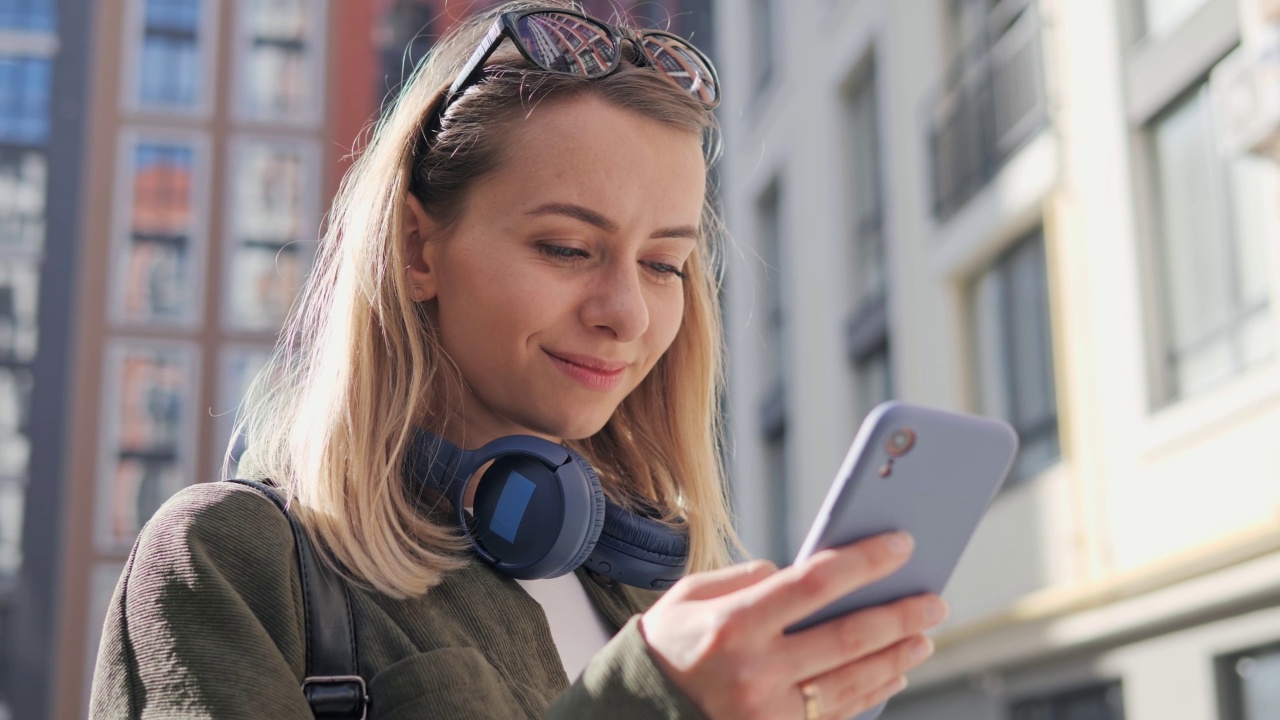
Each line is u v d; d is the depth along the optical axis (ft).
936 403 31.37
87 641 64.18
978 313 30.48
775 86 42.70
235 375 66.44
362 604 3.90
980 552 29.14
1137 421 24.03
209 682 3.46
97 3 68.23
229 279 66.90
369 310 4.45
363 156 4.97
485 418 4.64
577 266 4.38
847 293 36.99
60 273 66.95
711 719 3.07
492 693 3.82
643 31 4.64
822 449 37.70
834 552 3.08
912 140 33.06
